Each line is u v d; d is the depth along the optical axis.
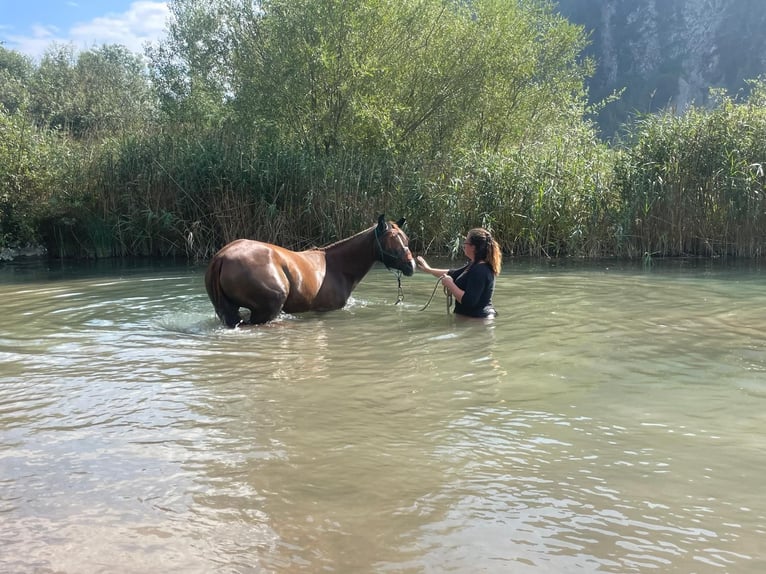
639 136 14.38
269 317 6.58
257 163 15.13
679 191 13.57
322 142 17.52
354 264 7.66
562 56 20.67
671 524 2.58
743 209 13.16
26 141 16.48
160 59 22.88
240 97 18.67
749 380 4.61
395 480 2.99
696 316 6.91
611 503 2.77
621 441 3.47
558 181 14.27
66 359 5.21
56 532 2.54
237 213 14.84
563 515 2.66
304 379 4.63
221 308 6.48
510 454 3.30
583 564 2.30
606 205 13.93
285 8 17.12
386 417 3.85
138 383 4.54
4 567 2.28
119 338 5.97
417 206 14.38
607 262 12.57
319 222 14.62
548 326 6.45
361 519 2.62
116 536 2.50
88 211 15.66
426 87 18.20
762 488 2.91
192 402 4.12
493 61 18.08
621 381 4.60
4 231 16.08
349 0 16.44
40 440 3.49
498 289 8.89
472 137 19.11
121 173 15.95
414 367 4.95
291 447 3.39
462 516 2.65
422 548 2.40
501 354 5.35
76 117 29.44
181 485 2.94
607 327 6.38
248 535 2.51
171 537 2.49
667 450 3.35
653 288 8.91
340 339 5.90
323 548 2.41
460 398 4.21
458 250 14.12
